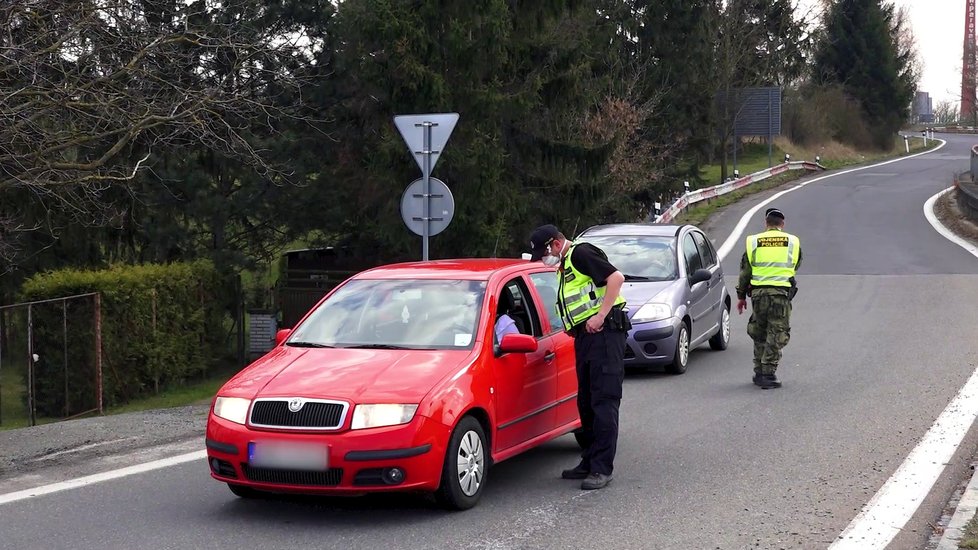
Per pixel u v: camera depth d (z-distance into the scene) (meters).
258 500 7.38
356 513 7.01
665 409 10.61
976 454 8.36
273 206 21.44
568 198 25.22
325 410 6.59
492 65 22.17
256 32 19.16
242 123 19.80
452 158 21.41
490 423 7.30
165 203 20.80
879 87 79.75
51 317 14.54
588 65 24.70
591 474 7.64
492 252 22.30
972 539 6.00
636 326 12.59
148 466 8.44
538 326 8.34
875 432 9.22
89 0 13.60
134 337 16.03
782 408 10.47
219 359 18.72
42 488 7.75
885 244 27.95
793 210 37.50
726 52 50.41
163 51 15.14
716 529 6.52
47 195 15.90
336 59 21.75
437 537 6.43
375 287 8.15
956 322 16.09
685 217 35.69
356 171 22.41
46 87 13.36
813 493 7.31
